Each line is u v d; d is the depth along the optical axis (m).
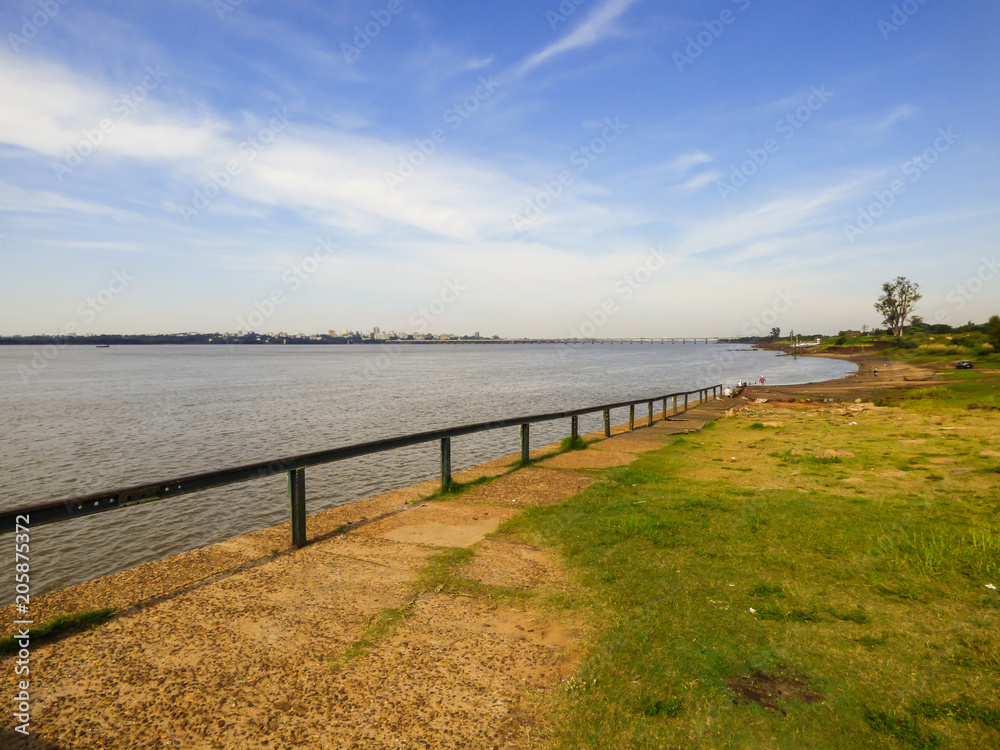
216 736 2.71
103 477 13.91
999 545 4.96
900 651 3.35
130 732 2.74
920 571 4.53
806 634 3.59
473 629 3.83
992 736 2.55
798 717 2.74
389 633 3.78
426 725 2.79
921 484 7.99
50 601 4.27
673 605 4.05
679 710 2.84
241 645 3.62
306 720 2.84
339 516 6.83
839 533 5.60
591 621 3.88
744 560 4.92
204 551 5.49
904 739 2.55
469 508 7.18
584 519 6.38
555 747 2.62
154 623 3.92
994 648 3.34
